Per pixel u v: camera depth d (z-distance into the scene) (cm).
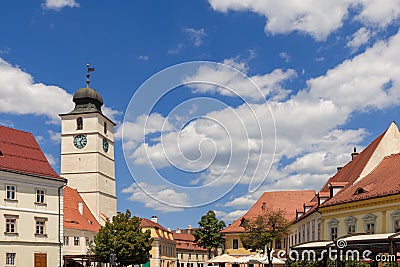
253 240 6194
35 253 4959
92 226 6938
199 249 12800
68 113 7825
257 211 8256
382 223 3800
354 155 6041
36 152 5409
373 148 4884
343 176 5416
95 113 7756
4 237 4716
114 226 5909
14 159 5053
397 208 3681
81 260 5903
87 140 7725
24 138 5478
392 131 4806
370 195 3956
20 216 4875
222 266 6128
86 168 7662
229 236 8050
